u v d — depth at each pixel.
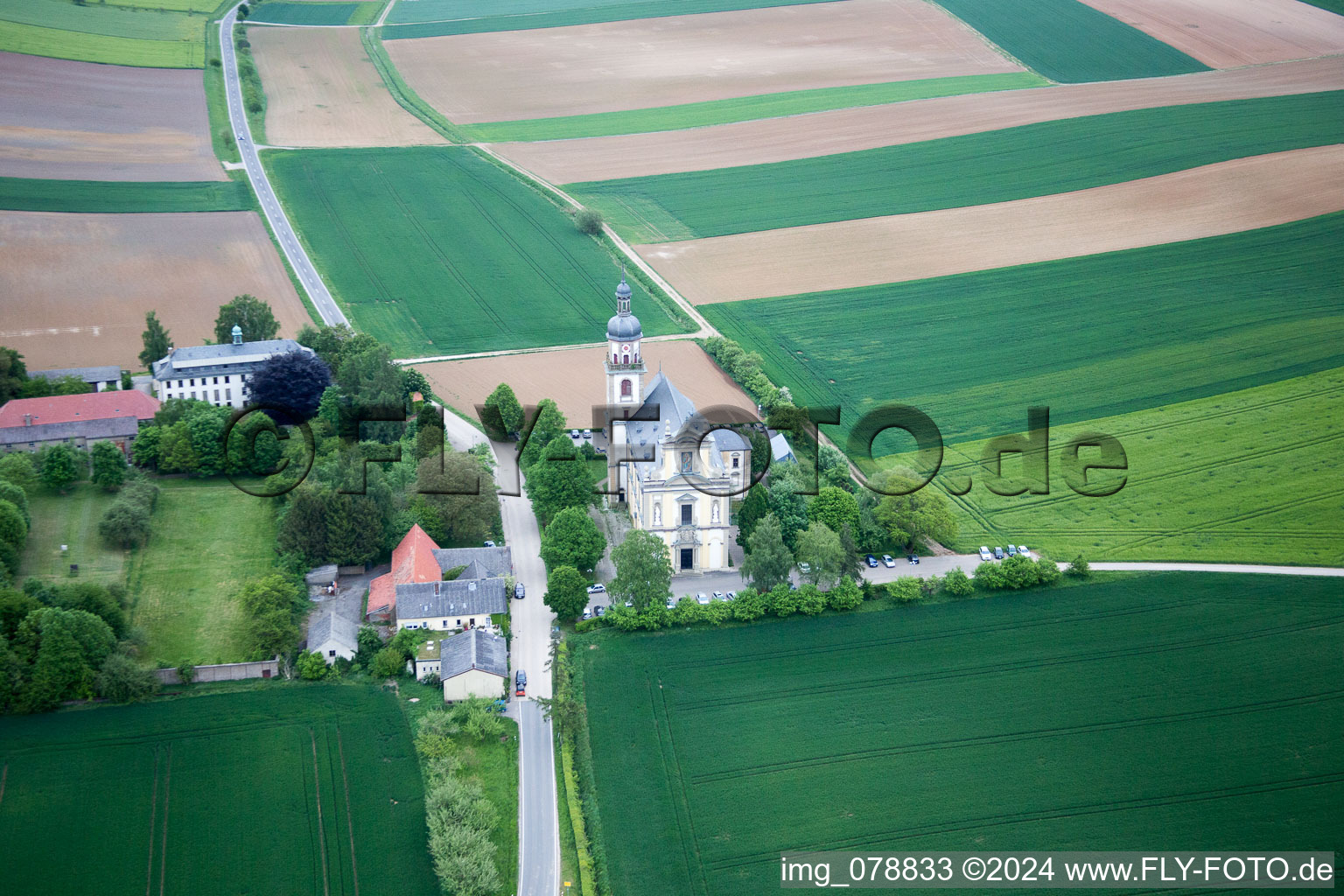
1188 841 174.00
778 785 182.75
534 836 172.38
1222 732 194.38
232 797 176.25
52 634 189.12
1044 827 176.25
